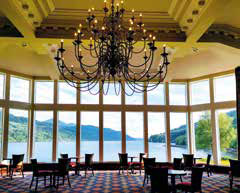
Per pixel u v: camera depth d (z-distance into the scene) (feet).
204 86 36.73
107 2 17.99
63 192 21.72
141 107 37.22
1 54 28.81
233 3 18.53
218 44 22.88
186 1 17.08
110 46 16.29
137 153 36.40
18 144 34.47
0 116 32.76
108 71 17.74
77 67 33.12
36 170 23.03
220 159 34.06
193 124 37.65
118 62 16.63
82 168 33.58
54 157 35.35
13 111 34.35
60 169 23.50
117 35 16.81
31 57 30.81
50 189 22.88
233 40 23.08
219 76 34.76
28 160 35.19
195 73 35.22
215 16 17.35
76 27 20.66
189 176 29.55
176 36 21.47
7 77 33.50
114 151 36.27
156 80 37.17
